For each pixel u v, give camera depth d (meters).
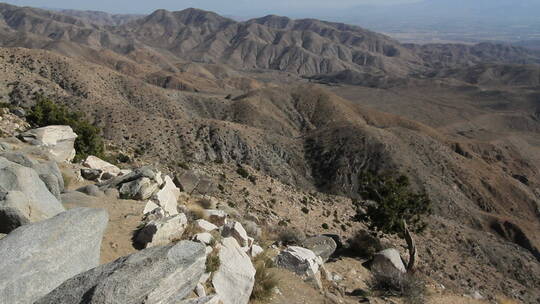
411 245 23.36
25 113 38.88
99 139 36.38
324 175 113.06
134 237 12.12
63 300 6.30
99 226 8.78
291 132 170.00
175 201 18.53
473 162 125.31
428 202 23.98
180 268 7.43
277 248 18.00
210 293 9.77
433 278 24.78
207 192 29.00
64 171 19.61
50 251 7.34
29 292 6.59
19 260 6.84
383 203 23.53
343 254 21.41
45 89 98.19
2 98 86.25
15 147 19.62
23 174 10.55
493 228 90.62
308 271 14.20
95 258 8.38
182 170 38.62
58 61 143.25
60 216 8.34
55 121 35.94
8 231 9.03
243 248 13.77
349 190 107.44
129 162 38.06
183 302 7.65
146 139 91.19
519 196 116.25
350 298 14.75
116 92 148.00
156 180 17.98
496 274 45.62
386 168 108.12
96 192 16.03
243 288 10.61
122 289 6.45
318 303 12.63
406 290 15.88
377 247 21.80
